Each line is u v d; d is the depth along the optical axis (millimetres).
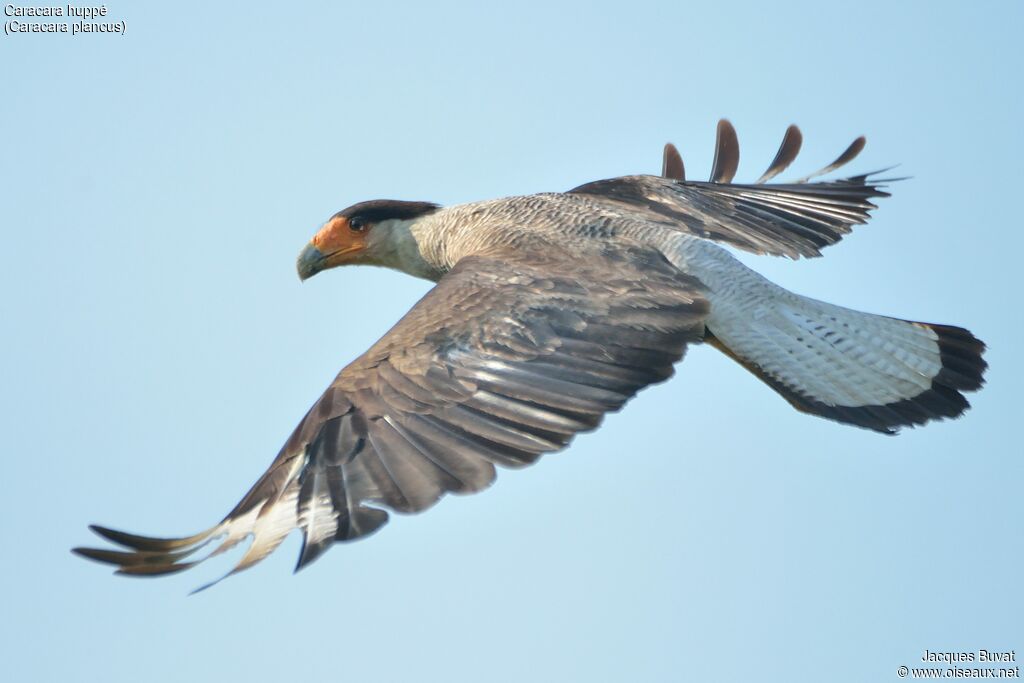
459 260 12789
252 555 9867
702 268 12477
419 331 11258
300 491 10211
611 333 11492
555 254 12594
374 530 9852
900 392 12203
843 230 14383
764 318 12320
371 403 10742
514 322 11367
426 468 10266
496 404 10805
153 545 9758
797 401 12133
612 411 10961
